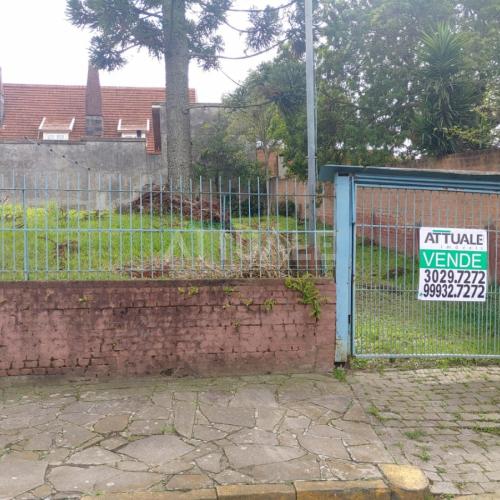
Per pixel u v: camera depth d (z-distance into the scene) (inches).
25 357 197.2
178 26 383.9
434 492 136.9
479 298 230.5
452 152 434.9
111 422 167.0
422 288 225.8
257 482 134.9
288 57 450.6
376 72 519.5
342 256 217.9
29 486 131.3
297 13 410.0
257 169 695.1
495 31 437.1
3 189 198.2
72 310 199.0
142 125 876.0
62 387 196.2
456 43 416.8
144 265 217.9
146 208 321.1
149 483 133.3
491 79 409.4
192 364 206.7
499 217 281.0
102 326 200.8
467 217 302.4
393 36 510.3
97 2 356.8
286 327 212.2
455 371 222.7
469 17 493.7
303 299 211.8
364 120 534.3
